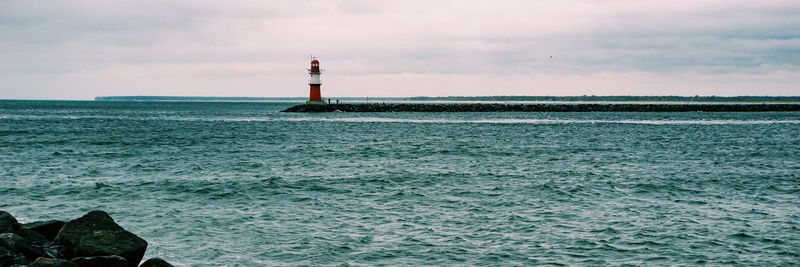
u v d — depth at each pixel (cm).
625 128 7562
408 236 1717
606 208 2116
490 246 1623
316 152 4206
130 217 1942
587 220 1920
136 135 5931
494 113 13038
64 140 5091
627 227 1825
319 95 13500
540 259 1517
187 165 3356
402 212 2034
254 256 1532
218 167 3269
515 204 2180
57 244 1220
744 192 2480
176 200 2233
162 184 2597
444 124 8456
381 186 2575
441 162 3594
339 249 1591
